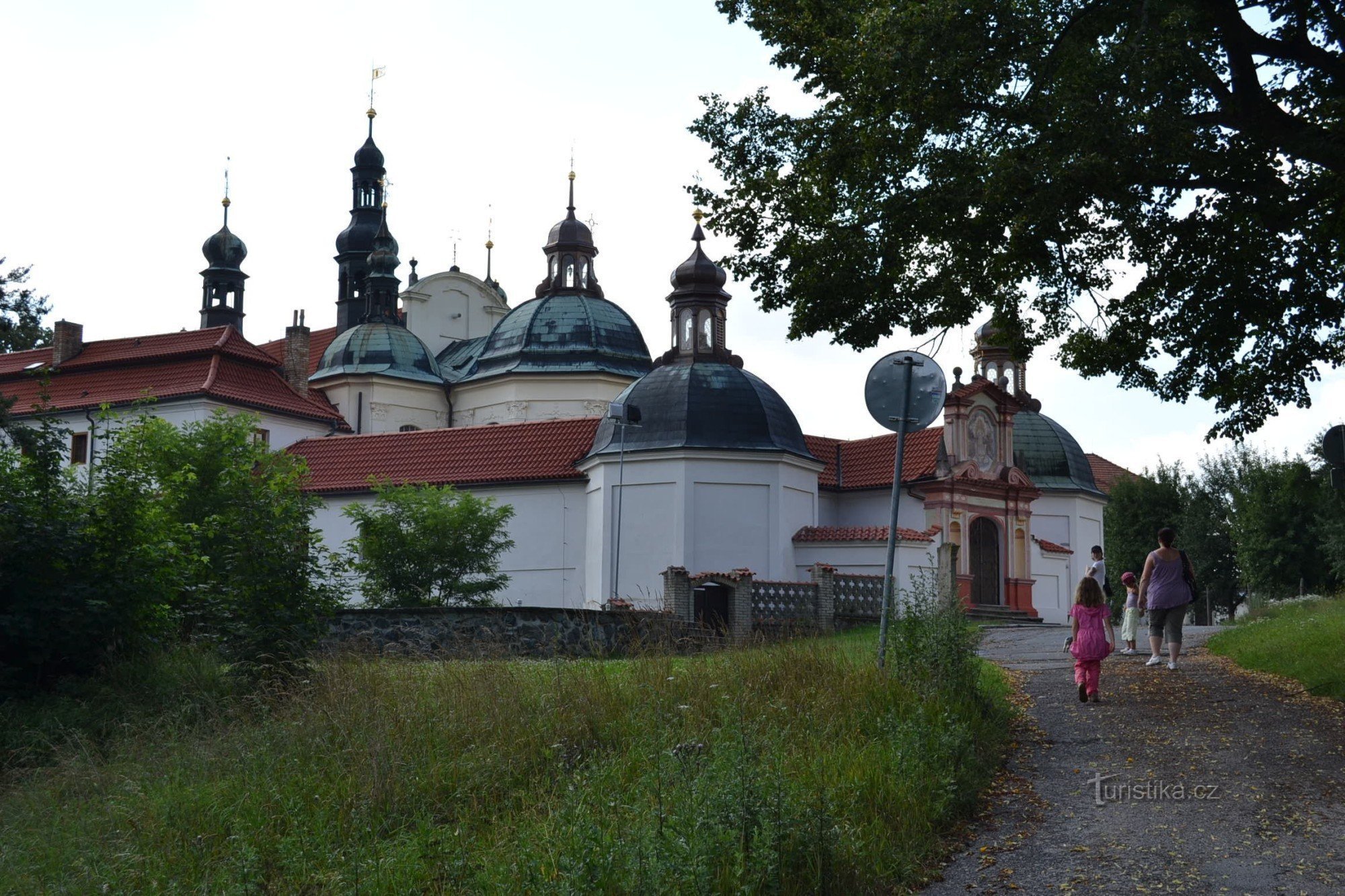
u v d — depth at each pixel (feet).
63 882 30.14
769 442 131.64
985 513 150.20
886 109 59.36
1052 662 65.62
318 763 36.58
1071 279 65.31
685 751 35.29
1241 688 52.01
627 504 130.72
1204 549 236.63
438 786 34.09
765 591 108.37
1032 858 29.99
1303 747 40.19
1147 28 54.70
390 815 32.45
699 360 138.72
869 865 28.37
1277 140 57.36
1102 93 55.21
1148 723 44.98
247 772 36.45
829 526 147.64
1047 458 168.04
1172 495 242.37
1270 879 27.73
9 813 37.47
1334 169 56.29
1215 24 58.13
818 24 64.28
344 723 38.78
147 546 60.13
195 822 32.81
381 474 143.13
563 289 195.31
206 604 58.03
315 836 30.27
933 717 39.70
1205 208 62.13
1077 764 39.06
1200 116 58.03
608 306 194.18
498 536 135.03
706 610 105.60
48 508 58.49
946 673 43.78
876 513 149.79
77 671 57.16
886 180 61.67
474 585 112.27
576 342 188.24
